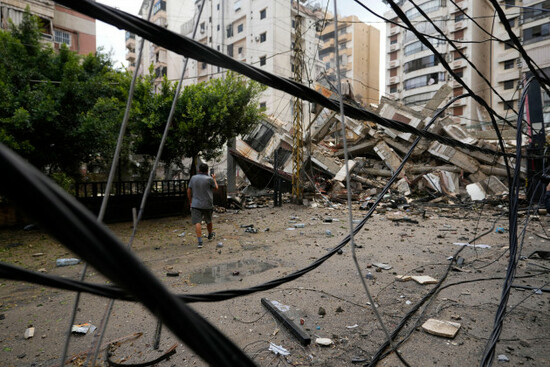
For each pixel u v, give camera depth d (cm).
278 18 3419
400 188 1783
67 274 508
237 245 680
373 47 5041
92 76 1012
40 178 31
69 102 875
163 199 1053
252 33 3550
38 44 995
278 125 2392
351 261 548
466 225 928
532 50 2886
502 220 1002
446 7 3462
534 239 721
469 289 416
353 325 322
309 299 384
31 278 77
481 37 3391
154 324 327
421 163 2059
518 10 2984
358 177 1870
